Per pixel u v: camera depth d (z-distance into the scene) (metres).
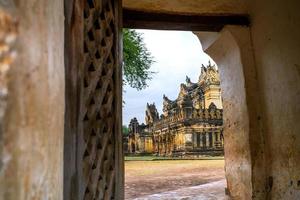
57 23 1.34
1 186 0.83
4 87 0.85
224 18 5.75
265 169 5.38
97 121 2.79
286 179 4.77
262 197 5.30
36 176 1.02
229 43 5.99
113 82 3.41
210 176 11.40
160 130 31.41
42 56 1.10
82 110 2.28
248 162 5.50
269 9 5.09
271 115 5.21
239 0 5.79
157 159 25.62
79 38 2.23
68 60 1.94
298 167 4.45
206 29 5.95
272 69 5.13
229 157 6.38
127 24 5.62
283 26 4.73
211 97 30.53
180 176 11.72
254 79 5.66
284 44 4.73
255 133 5.51
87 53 2.51
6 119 0.86
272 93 5.16
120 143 3.45
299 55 4.35
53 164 1.21
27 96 0.97
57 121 1.28
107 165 3.03
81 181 2.19
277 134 5.04
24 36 0.96
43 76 1.10
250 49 5.74
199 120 27.03
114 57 3.46
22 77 0.94
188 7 5.68
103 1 3.06
